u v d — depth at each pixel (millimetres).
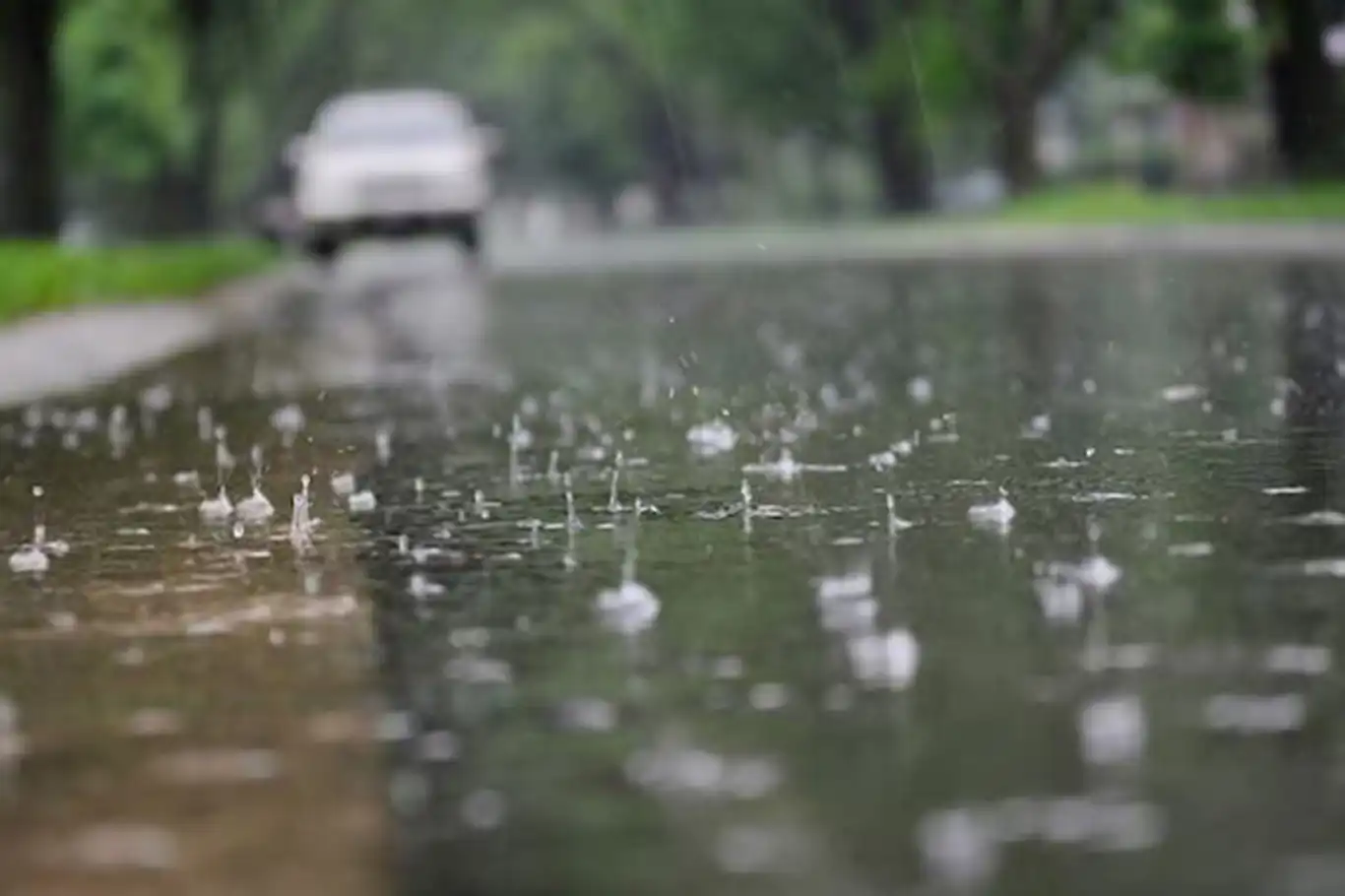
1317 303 37594
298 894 6844
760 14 142250
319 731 9000
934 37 111188
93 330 41625
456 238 79875
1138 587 11531
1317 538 12961
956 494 15586
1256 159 109562
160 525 15758
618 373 29719
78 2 74062
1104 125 150375
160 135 113562
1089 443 18641
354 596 12281
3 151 71500
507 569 13000
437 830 7461
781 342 34781
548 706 9266
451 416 24266
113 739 9008
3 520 16406
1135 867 6766
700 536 14055
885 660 9922
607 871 6941
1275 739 8219
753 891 6699
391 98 82812
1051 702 8953
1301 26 84875
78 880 7047
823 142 155000
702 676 9734
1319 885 6547
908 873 6789
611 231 163875
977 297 45250
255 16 106500
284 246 103562
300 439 22328
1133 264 56938
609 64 183500
